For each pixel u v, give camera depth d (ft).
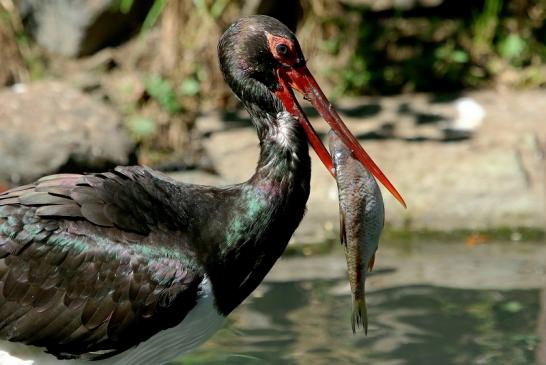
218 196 30.66
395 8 58.70
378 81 58.13
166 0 58.08
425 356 34.06
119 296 29.22
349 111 54.80
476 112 54.13
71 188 29.66
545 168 49.06
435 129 52.31
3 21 57.47
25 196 29.53
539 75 57.82
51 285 29.19
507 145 50.29
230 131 53.31
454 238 44.91
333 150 29.12
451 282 40.09
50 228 29.27
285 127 30.71
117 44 58.39
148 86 55.21
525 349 34.47
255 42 30.99
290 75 31.19
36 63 57.47
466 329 36.04
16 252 29.12
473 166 48.67
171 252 29.48
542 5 59.77
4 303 29.09
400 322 36.70
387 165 49.06
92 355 30.07
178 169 52.19
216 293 30.14
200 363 33.83
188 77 57.21
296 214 30.89
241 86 31.09
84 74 57.00
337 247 44.09
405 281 40.27
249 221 30.22
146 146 53.67
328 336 35.68
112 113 51.08
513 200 47.06
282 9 59.88
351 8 59.00
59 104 50.34
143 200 29.76
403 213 46.80
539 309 37.47
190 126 54.90
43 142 47.09
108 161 47.83
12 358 29.86
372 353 34.40
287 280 40.60
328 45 58.54
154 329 29.78
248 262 30.48
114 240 29.32
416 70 58.13
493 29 59.21
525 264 41.75
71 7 57.06
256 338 35.65
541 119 53.01
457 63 58.18
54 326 29.19
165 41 57.82
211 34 57.77
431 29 58.65
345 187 28.30
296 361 33.86
